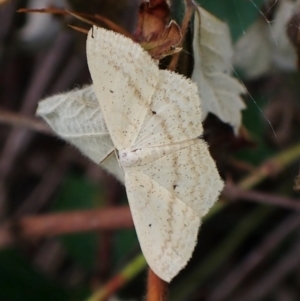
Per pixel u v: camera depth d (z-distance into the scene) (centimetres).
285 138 17
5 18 17
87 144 12
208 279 18
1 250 16
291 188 17
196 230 12
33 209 20
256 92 17
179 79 11
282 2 14
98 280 16
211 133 13
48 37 17
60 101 12
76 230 15
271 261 17
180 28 12
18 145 20
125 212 15
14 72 21
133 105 11
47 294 16
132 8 15
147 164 12
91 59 11
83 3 14
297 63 13
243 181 15
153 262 11
